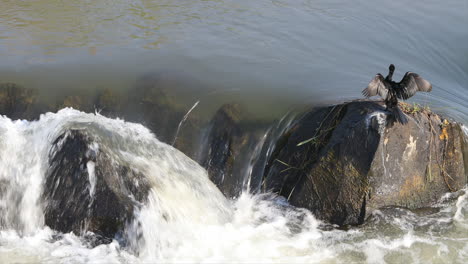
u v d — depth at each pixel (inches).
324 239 376.8
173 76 448.5
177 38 500.7
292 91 435.8
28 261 358.3
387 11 585.9
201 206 382.6
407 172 384.8
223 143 406.6
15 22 509.7
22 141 386.9
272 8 572.7
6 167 378.6
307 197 386.9
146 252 363.6
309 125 397.7
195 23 525.7
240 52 486.6
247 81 446.9
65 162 373.7
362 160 377.7
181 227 372.5
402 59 501.0
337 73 466.6
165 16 535.5
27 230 371.9
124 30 507.8
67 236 368.5
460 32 542.0
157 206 370.0
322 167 383.6
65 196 370.3
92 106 422.3
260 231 380.2
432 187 394.3
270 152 405.4
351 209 381.4
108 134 386.6
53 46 478.9
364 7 593.9
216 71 457.1
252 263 363.6
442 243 375.2
